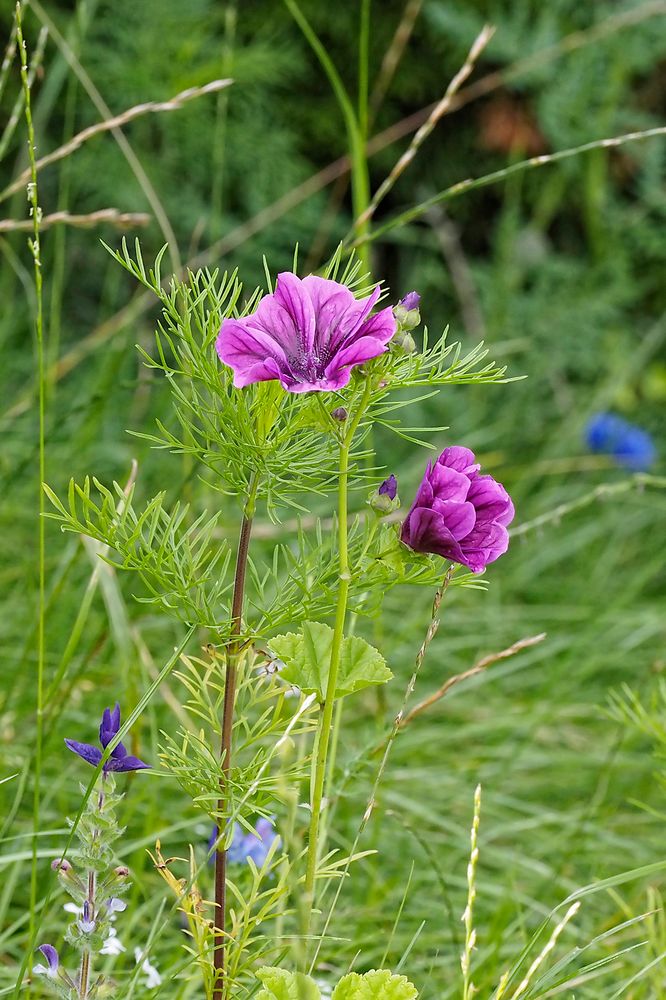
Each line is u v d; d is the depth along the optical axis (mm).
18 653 1219
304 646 859
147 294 1482
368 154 1686
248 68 1881
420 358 849
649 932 1019
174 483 1537
